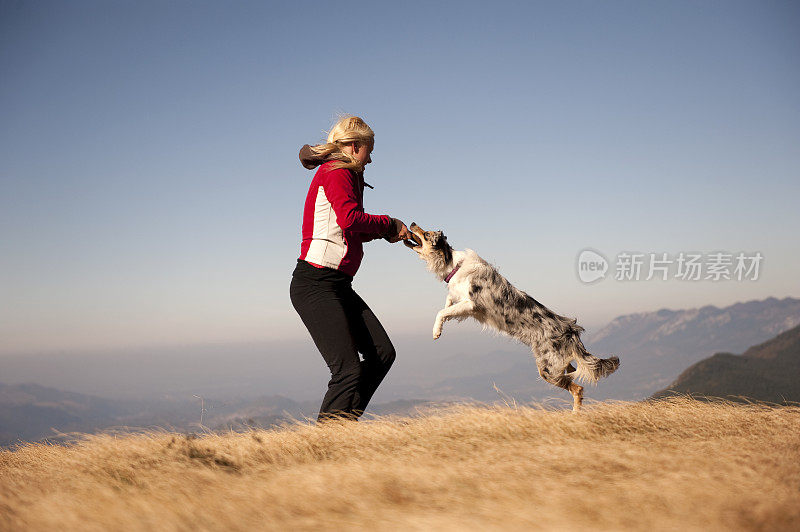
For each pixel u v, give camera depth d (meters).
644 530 1.99
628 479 2.59
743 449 3.16
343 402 4.34
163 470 3.11
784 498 2.23
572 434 3.82
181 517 2.17
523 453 3.21
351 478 2.67
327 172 4.33
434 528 2.03
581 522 2.06
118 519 2.16
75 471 3.35
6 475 3.62
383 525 2.08
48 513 2.23
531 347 5.62
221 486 2.69
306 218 4.46
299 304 4.40
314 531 2.03
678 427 4.01
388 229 4.50
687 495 2.28
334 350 4.32
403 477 2.69
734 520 2.04
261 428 4.23
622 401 4.68
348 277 4.48
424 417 4.38
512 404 4.54
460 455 3.30
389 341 4.60
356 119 4.52
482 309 5.69
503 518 2.10
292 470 2.98
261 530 2.06
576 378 5.68
